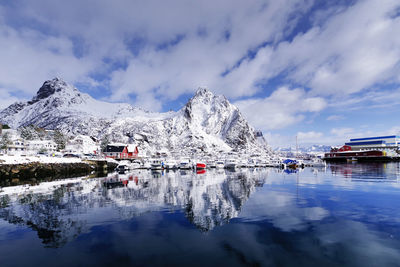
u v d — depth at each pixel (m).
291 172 65.25
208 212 17.16
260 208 18.31
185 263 9.23
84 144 172.25
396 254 9.93
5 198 23.61
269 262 9.29
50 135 165.50
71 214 16.77
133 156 139.00
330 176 47.97
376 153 141.12
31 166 52.50
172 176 56.34
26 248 10.70
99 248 10.67
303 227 13.41
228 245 10.97
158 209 18.25
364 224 13.88
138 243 11.24
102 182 40.75
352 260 9.44
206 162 112.44
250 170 82.88
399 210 17.25
